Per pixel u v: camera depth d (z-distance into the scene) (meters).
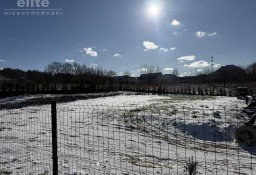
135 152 10.27
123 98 41.12
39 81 59.84
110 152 9.96
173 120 16.92
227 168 8.58
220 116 17.97
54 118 6.02
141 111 20.83
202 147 12.16
